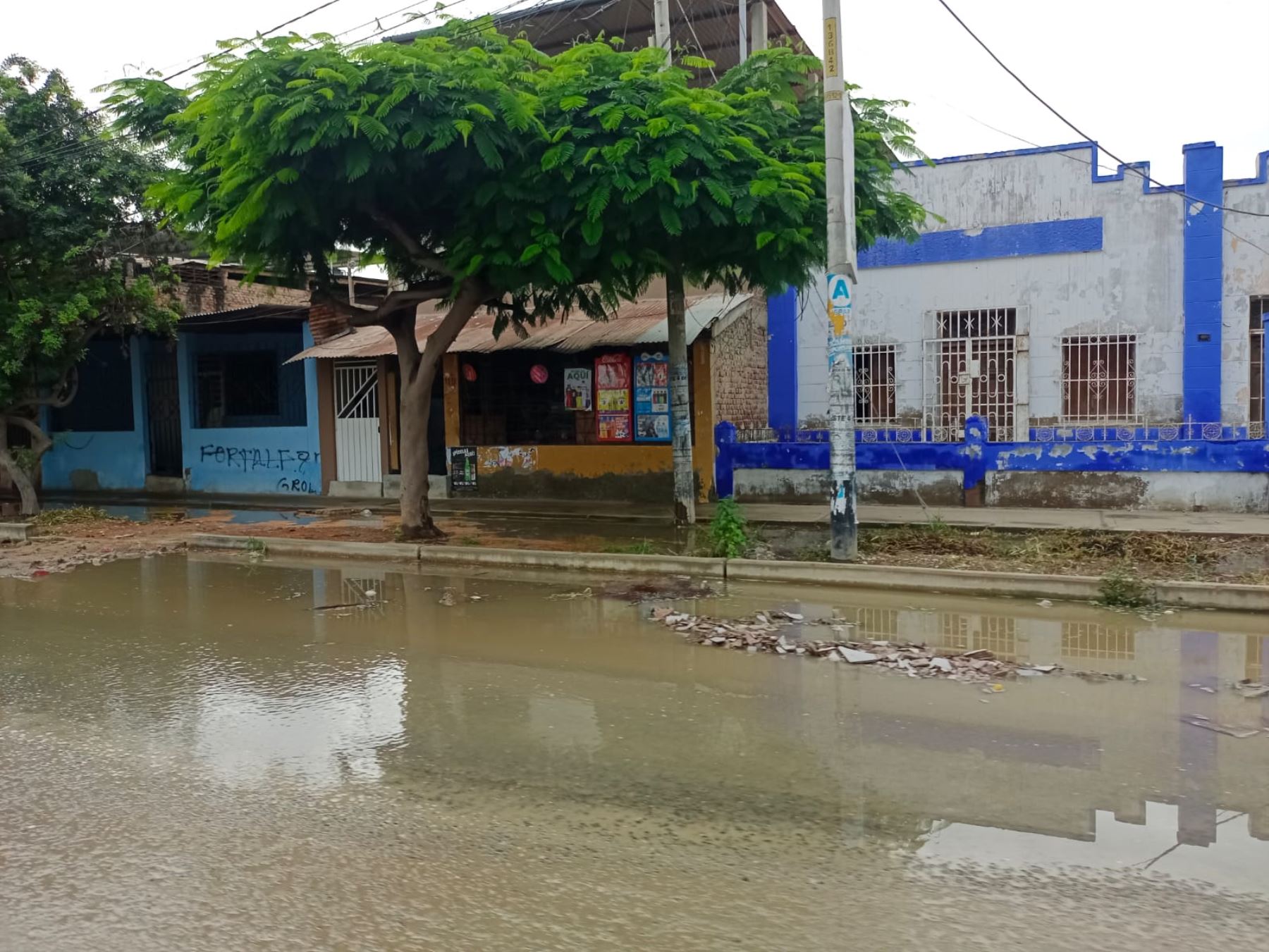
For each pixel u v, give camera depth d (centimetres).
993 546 1066
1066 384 1545
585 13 1688
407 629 773
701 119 945
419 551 1138
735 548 1038
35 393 1627
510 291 1111
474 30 1020
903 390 1636
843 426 989
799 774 457
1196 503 1352
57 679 630
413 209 1075
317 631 767
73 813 421
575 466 1669
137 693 597
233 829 403
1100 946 309
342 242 1191
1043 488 1419
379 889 352
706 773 459
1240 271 1443
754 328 1706
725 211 977
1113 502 1388
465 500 1720
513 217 976
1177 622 772
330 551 1189
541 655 682
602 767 467
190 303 2011
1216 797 428
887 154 1162
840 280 977
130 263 1633
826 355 1683
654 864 369
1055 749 488
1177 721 531
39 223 1471
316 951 313
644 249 1020
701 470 1595
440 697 583
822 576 943
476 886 353
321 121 875
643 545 1112
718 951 309
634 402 1627
